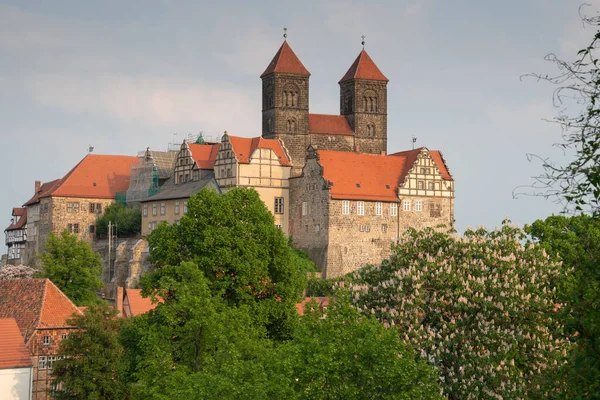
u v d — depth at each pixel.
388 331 158.50
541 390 135.75
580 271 82.50
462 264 181.38
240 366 162.38
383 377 152.38
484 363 164.00
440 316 174.88
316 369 153.00
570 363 75.81
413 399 153.00
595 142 75.31
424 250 189.12
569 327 71.44
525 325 171.12
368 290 184.75
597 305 73.50
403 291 178.25
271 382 156.00
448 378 168.25
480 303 173.00
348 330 161.25
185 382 167.25
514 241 187.12
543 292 174.38
